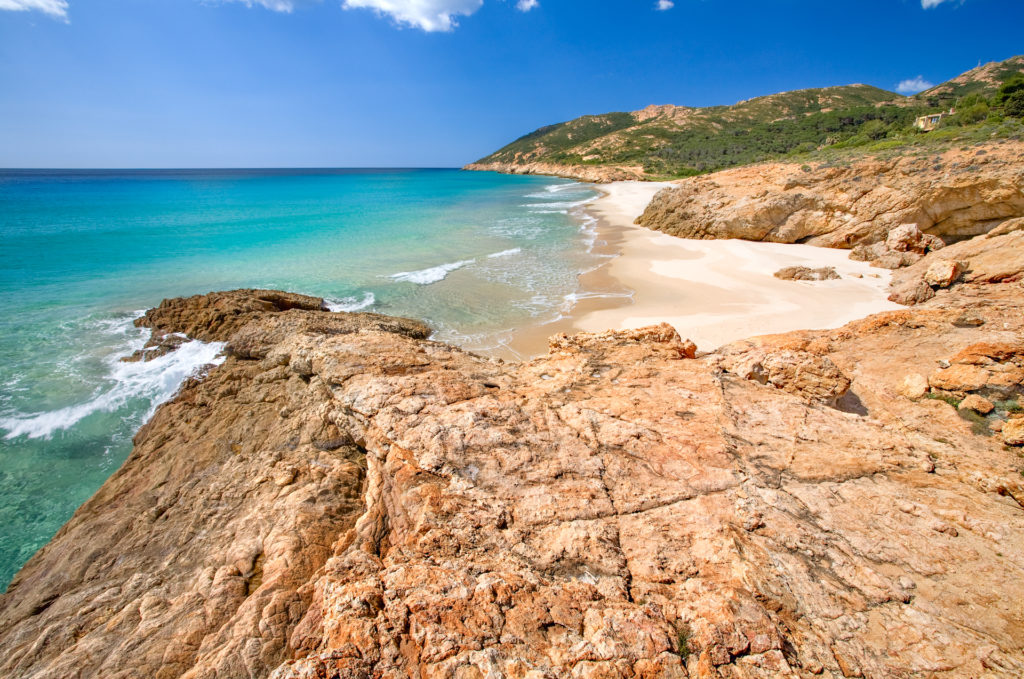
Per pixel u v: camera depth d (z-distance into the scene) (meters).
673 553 4.64
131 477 8.71
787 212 28.00
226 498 7.47
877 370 10.88
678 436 6.38
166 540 6.88
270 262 23.53
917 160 24.33
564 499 5.37
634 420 6.75
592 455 6.10
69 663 4.78
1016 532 4.73
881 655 3.65
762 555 4.54
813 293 18.58
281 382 10.31
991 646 3.67
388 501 5.89
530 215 42.84
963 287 15.22
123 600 5.77
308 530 6.18
